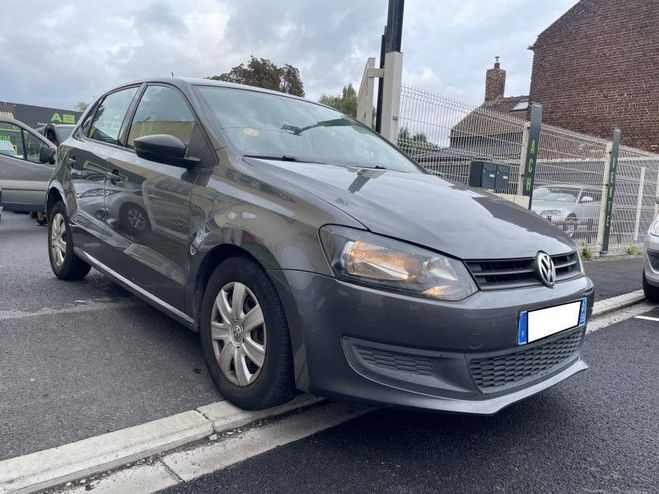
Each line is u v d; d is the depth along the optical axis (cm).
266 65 2956
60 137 1085
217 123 309
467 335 219
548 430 276
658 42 2161
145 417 252
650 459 252
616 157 1036
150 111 365
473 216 264
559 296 256
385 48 641
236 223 256
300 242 232
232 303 263
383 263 220
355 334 220
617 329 491
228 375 267
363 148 379
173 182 307
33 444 223
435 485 221
